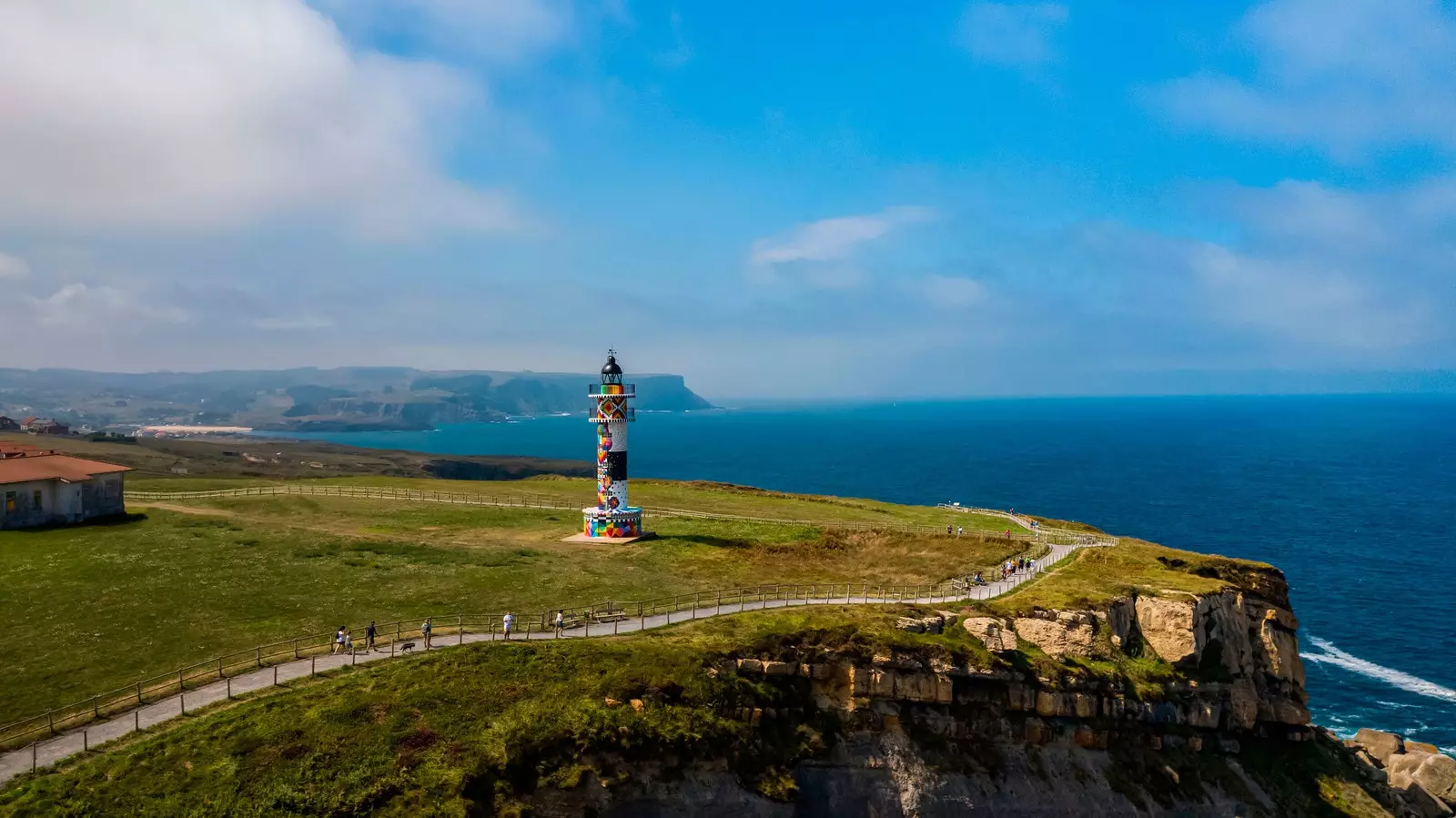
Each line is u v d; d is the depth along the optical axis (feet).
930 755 149.89
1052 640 166.50
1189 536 469.57
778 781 136.05
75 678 132.57
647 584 198.70
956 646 156.35
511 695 128.57
